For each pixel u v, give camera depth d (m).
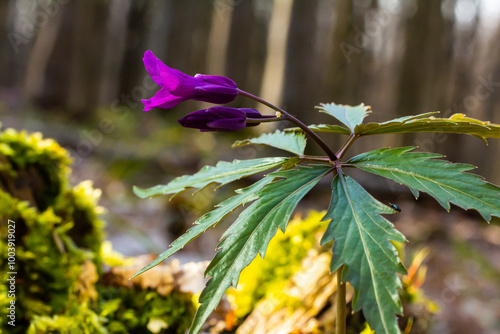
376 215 1.07
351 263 1.01
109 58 15.19
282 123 10.38
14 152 1.93
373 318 0.94
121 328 1.83
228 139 10.86
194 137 10.38
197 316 1.02
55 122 10.82
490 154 21.39
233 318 2.11
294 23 11.26
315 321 1.94
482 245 6.91
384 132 1.29
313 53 11.38
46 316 1.65
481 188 1.11
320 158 1.29
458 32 16.44
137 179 7.66
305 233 2.31
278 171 1.22
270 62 19.03
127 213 5.25
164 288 1.94
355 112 1.57
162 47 15.52
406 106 15.16
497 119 17.52
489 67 17.22
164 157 8.17
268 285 2.21
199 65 16.30
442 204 1.08
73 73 12.53
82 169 7.33
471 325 3.45
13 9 14.16
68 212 2.06
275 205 1.13
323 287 2.01
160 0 15.20
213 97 1.19
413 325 2.18
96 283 2.04
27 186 1.95
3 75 16.16
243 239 1.08
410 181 1.15
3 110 9.95
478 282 4.90
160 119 12.47
